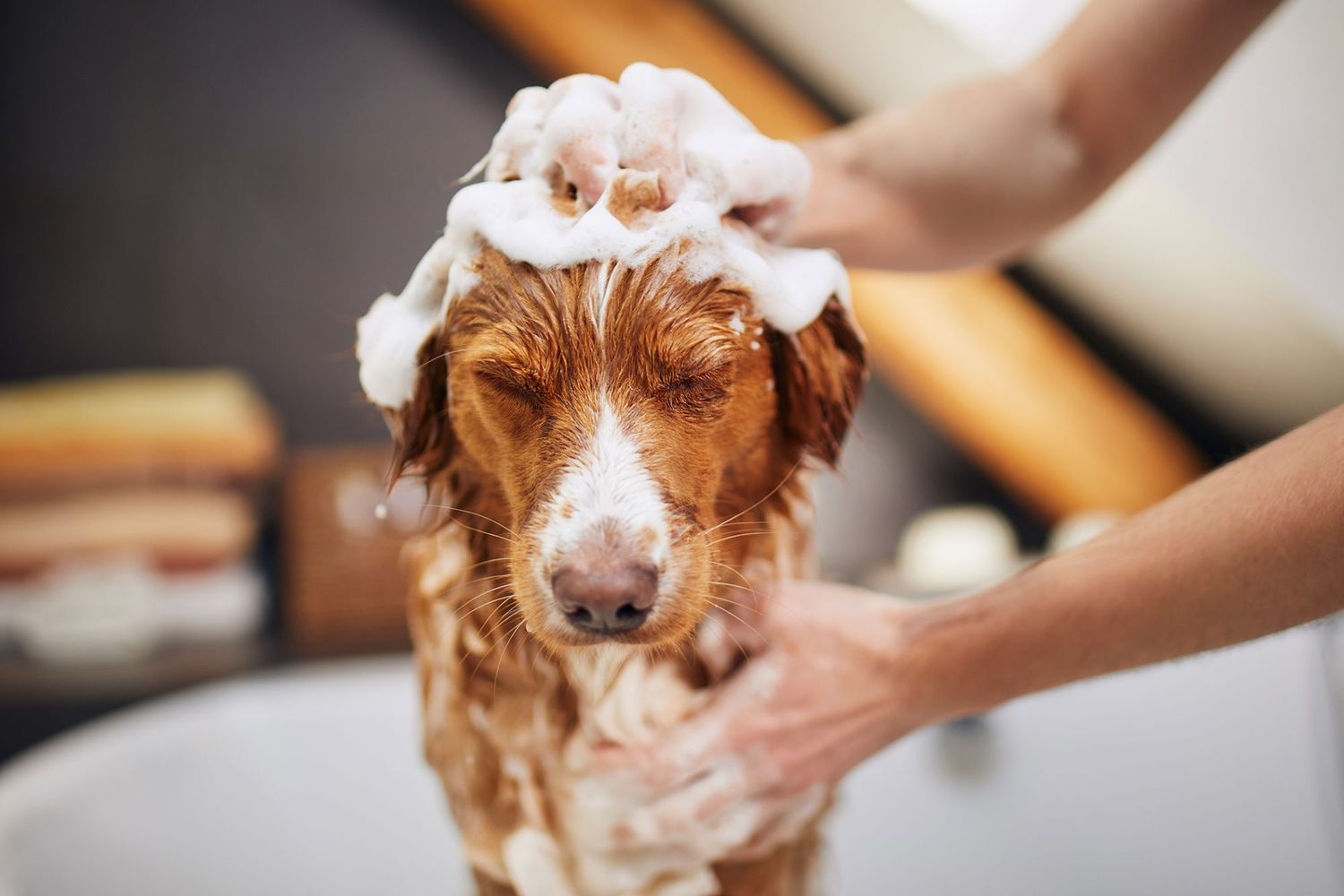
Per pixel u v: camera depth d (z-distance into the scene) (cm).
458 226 71
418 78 222
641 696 86
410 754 172
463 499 81
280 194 224
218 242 224
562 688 86
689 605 69
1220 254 189
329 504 203
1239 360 211
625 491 67
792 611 85
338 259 226
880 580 210
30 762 153
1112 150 103
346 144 223
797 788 87
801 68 213
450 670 87
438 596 87
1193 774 174
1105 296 214
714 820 87
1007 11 187
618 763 86
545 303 68
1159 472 221
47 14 217
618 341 68
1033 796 172
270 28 220
